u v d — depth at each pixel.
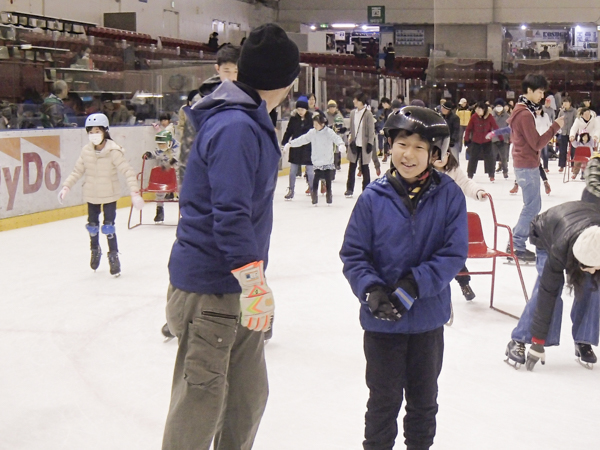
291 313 5.13
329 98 19.25
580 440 3.11
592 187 4.43
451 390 3.68
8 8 15.70
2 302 5.47
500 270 6.54
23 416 3.38
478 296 5.61
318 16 30.48
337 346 4.39
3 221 8.64
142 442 3.11
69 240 8.09
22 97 9.66
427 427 2.55
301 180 15.02
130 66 11.75
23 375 3.94
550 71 21.05
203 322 2.18
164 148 9.09
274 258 7.06
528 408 3.45
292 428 3.21
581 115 13.42
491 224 8.91
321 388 3.71
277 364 4.06
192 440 2.18
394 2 30.17
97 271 6.54
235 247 2.05
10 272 6.50
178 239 2.25
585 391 3.68
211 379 2.18
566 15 20.64
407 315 2.44
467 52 21.14
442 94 21.33
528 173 6.58
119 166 6.06
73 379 3.87
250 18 28.66
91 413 3.42
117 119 11.16
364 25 30.56
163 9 22.17
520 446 3.04
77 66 10.68
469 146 13.90
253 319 2.06
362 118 11.62
